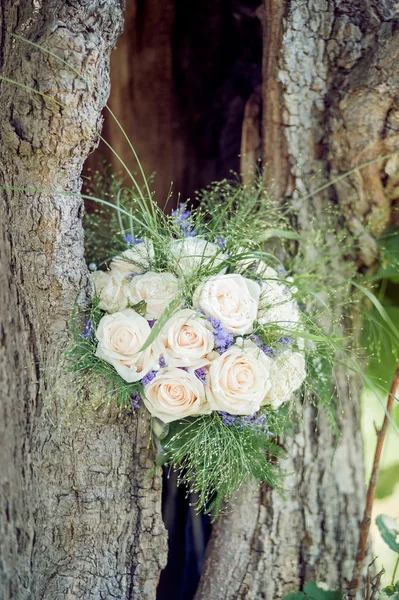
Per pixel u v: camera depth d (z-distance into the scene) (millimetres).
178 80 1987
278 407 1415
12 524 1626
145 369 1244
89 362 1307
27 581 1564
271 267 1503
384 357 1831
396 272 1654
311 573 1661
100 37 1265
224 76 1953
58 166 1284
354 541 1698
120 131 2010
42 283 1330
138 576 1489
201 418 1328
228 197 1674
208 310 1256
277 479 1532
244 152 1728
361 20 1488
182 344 1245
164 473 1844
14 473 1587
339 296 1672
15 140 1270
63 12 1228
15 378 1527
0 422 1611
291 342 1361
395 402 2150
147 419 1408
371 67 1471
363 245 1652
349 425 1721
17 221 1328
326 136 1589
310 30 1521
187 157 2037
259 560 1634
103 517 1445
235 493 1629
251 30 1835
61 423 1365
